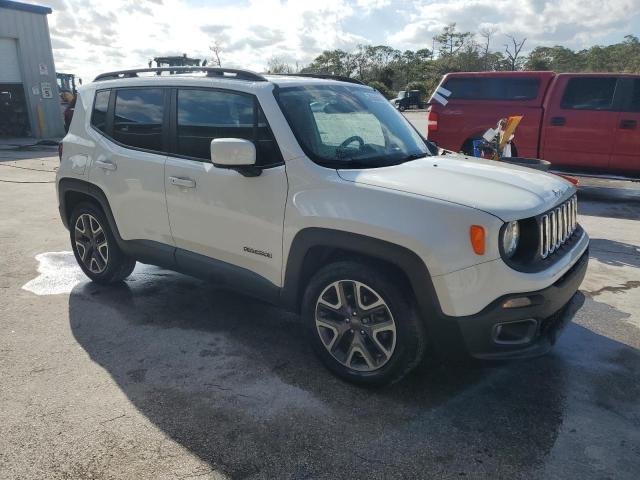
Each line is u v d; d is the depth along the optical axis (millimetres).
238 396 2986
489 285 2580
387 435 2656
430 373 3252
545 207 2840
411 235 2646
